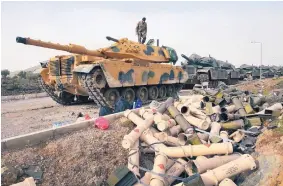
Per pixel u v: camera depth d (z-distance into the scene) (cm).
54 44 1381
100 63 1384
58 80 1623
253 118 984
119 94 1577
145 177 589
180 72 2152
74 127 805
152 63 1811
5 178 538
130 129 855
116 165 660
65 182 580
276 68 5681
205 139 807
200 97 1218
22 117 1337
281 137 711
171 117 906
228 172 585
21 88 2934
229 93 1485
